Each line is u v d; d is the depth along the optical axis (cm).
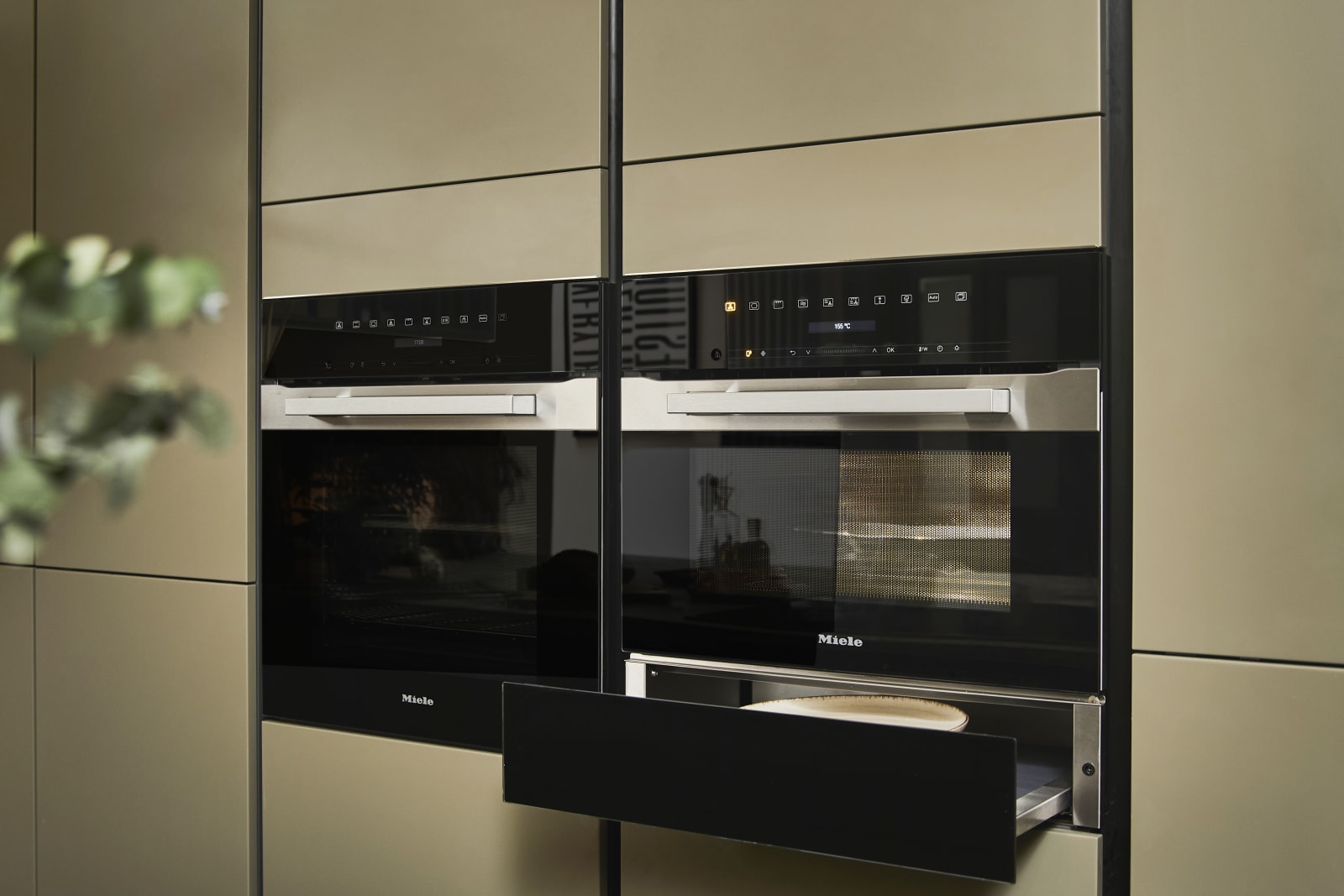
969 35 119
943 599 122
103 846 173
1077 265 115
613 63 139
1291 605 109
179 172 164
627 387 137
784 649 130
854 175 125
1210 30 111
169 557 167
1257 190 110
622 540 138
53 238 173
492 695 146
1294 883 109
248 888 162
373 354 153
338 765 157
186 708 166
